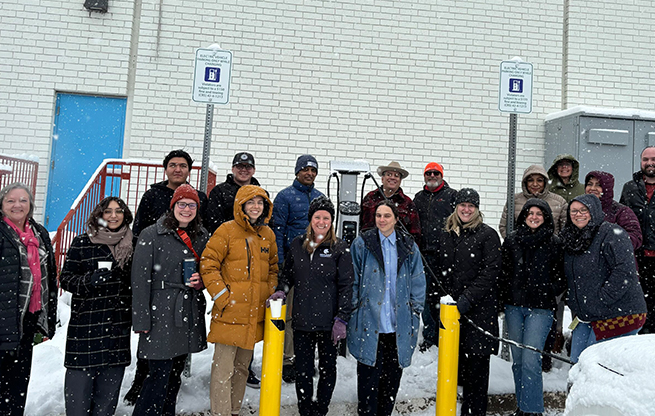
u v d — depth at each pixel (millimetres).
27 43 6465
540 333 3309
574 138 6527
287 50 6828
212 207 3689
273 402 2949
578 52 7273
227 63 3850
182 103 6637
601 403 1878
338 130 6871
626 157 6512
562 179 4477
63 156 6586
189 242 3016
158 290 2885
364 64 6957
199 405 3260
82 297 2840
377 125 6941
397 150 6965
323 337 3217
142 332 2859
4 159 5344
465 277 3396
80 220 5211
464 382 3463
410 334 3268
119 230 2953
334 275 3195
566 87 7238
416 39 7062
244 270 3049
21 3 6469
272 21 6816
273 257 3309
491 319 3311
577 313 3160
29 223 3008
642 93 7367
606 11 7355
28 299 2830
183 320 2912
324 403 3164
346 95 6902
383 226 3293
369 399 3162
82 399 2791
